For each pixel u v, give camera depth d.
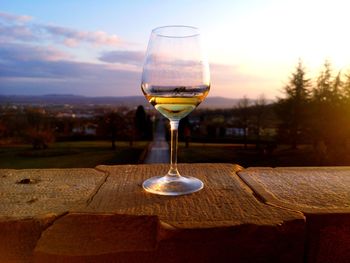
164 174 0.40
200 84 0.34
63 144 11.98
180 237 0.25
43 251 0.25
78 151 9.88
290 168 0.44
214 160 7.30
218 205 0.30
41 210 0.29
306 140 8.52
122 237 0.26
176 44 0.34
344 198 0.32
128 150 10.20
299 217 0.27
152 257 0.25
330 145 7.29
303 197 0.32
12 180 0.38
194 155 8.09
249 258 0.26
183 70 0.34
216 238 0.25
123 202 0.31
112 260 0.25
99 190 0.34
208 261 0.26
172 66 0.34
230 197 0.32
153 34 0.34
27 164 7.51
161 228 0.25
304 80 8.53
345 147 7.15
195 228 0.25
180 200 0.31
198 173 0.41
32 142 10.59
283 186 0.36
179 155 8.07
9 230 0.26
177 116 0.37
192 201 0.31
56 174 0.41
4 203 0.30
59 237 0.26
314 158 7.12
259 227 0.26
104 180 0.38
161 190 0.34
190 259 0.25
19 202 0.31
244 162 7.01
